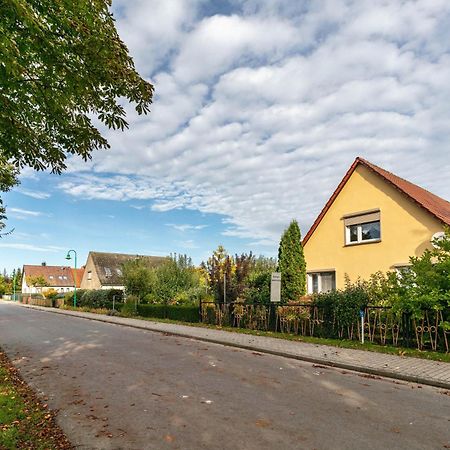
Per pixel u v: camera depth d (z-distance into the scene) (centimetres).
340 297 1172
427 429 487
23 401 604
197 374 780
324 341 1127
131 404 590
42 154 613
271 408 566
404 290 1015
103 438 463
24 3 384
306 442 448
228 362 902
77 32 468
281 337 1234
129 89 568
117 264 4803
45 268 7638
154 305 2123
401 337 1016
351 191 1766
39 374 802
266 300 1490
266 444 443
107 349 1105
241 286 1812
